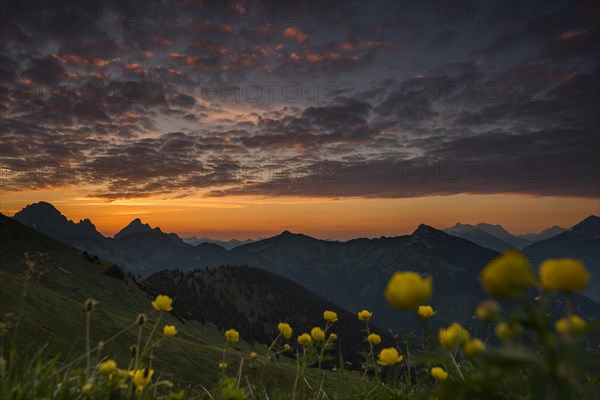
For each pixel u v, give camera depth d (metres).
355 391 3.71
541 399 1.24
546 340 1.25
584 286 1.35
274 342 3.54
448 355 2.06
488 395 1.51
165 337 2.95
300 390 3.35
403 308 1.72
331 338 3.68
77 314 60.00
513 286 1.27
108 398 2.61
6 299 51.00
